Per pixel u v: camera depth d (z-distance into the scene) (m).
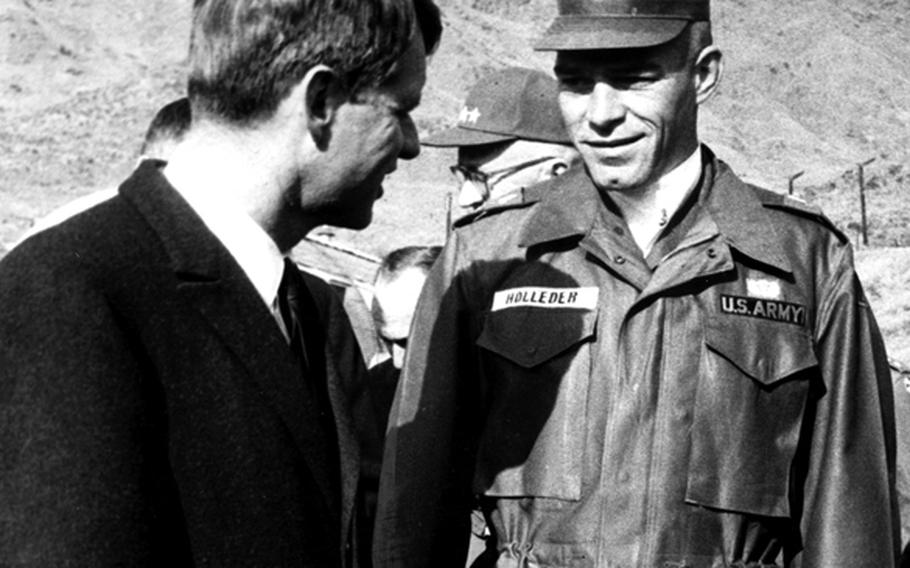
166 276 2.23
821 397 3.66
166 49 100.00
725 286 3.64
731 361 3.57
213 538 2.21
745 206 3.74
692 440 3.56
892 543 3.60
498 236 3.86
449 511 3.82
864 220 62.75
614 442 3.58
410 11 2.46
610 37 3.53
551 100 5.12
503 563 3.67
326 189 2.45
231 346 2.25
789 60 136.62
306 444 2.30
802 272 3.70
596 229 3.72
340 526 2.41
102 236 2.21
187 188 2.38
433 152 84.88
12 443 2.05
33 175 76.75
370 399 3.89
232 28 2.34
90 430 2.06
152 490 2.14
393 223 69.69
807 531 3.61
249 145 2.39
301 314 2.51
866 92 133.12
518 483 3.66
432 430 3.79
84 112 87.12
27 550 2.00
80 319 2.11
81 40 100.56
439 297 3.88
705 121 123.38
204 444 2.21
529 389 3.67
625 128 3.59
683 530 3.53
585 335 3.64
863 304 3.75
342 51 2.37
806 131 125.31
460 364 3.83
